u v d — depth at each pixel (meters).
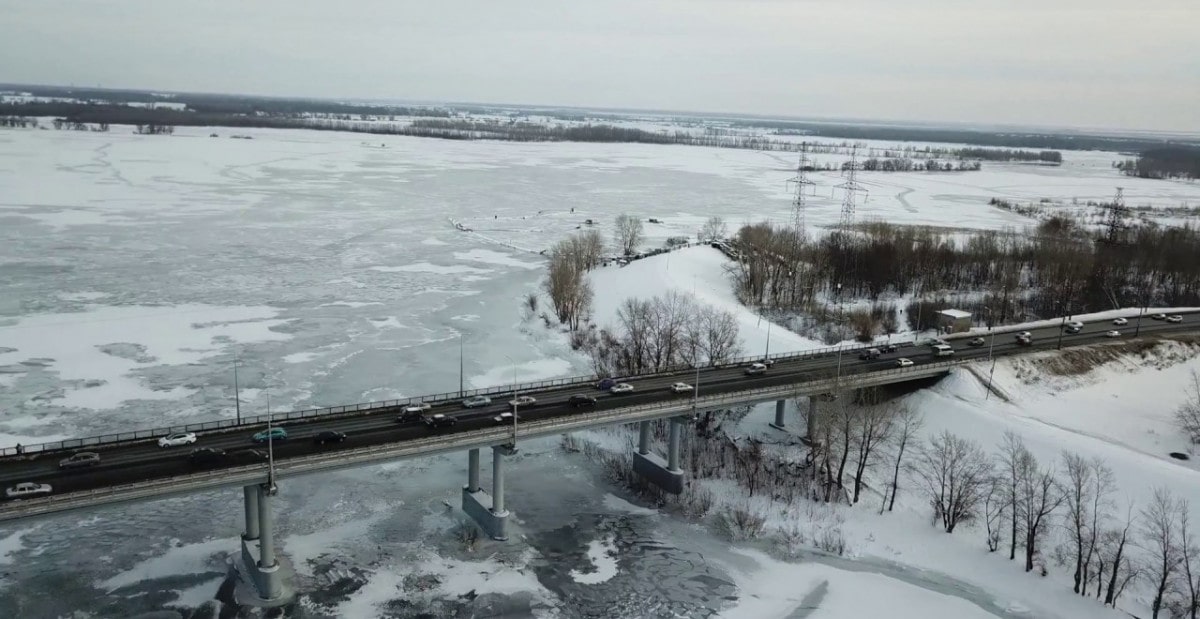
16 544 87.56
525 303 187.38
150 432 88.00
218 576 83.38
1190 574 78.56
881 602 83.44
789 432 117.25
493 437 87.88
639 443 110.81
